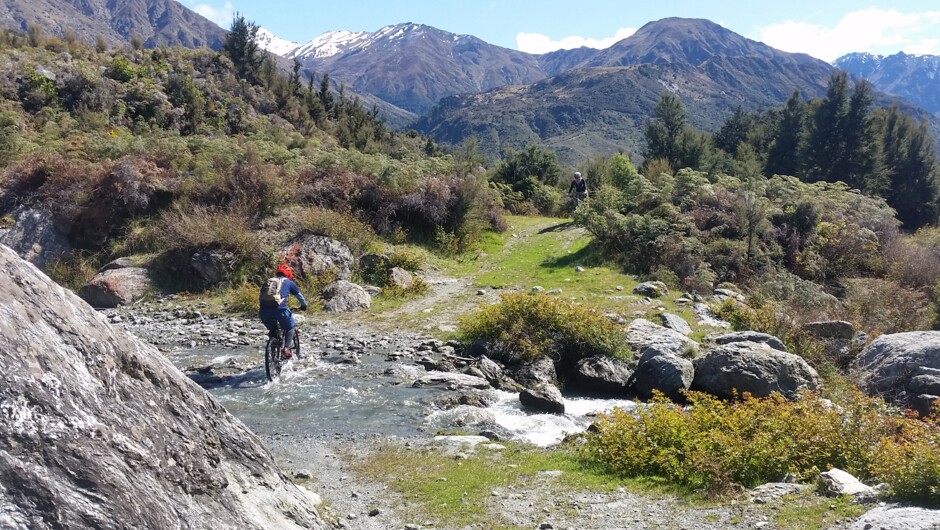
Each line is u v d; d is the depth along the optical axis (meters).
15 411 3.18
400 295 17.48
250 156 21.80
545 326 13.00
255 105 47.88
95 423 3.56
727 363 11.38
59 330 3.76
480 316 13.59
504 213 29.84
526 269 20.12
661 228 20.30
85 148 23.19
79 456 3.33
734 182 25.73
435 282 18.97
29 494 3.01
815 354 13.25
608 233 20.84
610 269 19.73
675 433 7.46
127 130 33.00
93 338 3.99
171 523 3.62
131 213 20.19
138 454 3.72
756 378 11.02
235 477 4.68
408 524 5.77
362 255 19.28
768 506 5.83
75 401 3.53
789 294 17.97
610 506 6.21
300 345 13.02
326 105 58.81
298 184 21.77
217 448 4.64
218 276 17.86
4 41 41.00
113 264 18.47
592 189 34.19
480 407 10.14
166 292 17.75
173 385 4.57
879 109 59.06
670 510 6.04
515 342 12.64
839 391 11.37
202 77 47.00
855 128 50.06
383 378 11.33
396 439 8.55
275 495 4.97
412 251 20.58
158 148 23.03
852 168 49.47
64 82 36.09
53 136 26.39
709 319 15.33
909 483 5.41
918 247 23.25
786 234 22.12
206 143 24.30
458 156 35.50
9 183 20.39
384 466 7.44
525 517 5.97
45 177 20.72
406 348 13.20
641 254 20.08
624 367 12.12
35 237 19.36
